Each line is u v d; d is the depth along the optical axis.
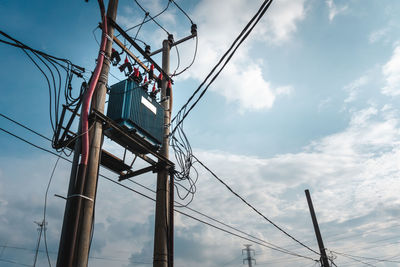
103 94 6.50
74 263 4.70
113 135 7.07
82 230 4.97
